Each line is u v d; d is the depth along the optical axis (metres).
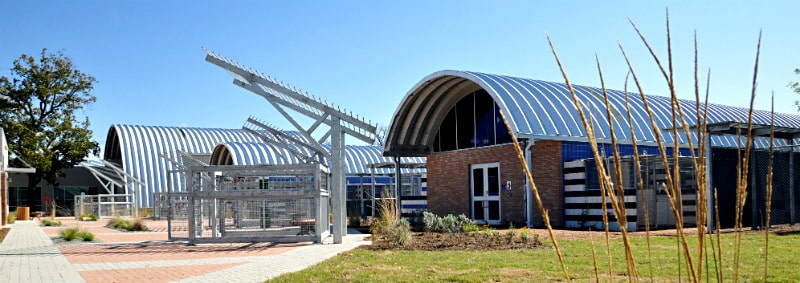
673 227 18.11
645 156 18.02
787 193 18.42
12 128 47.72
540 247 12.41
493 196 21.95
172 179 46.00
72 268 11.06
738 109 29.41
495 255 11.20
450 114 24.19
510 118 19.25
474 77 20.81
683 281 7.61
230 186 17.19
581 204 18.92
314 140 16.02
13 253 14.18
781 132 17.50
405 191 35.81
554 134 19.41
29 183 47.75
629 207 17.44
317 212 15.32
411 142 24.67
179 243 16.17
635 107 23.19
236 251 13.64
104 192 52.66
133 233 21.28
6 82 50.38
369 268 9.80
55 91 50.53
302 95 15.52
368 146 40.44
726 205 17.56
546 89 22.12
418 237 15.45
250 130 21.05
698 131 2.49
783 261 9.38
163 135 49.38
